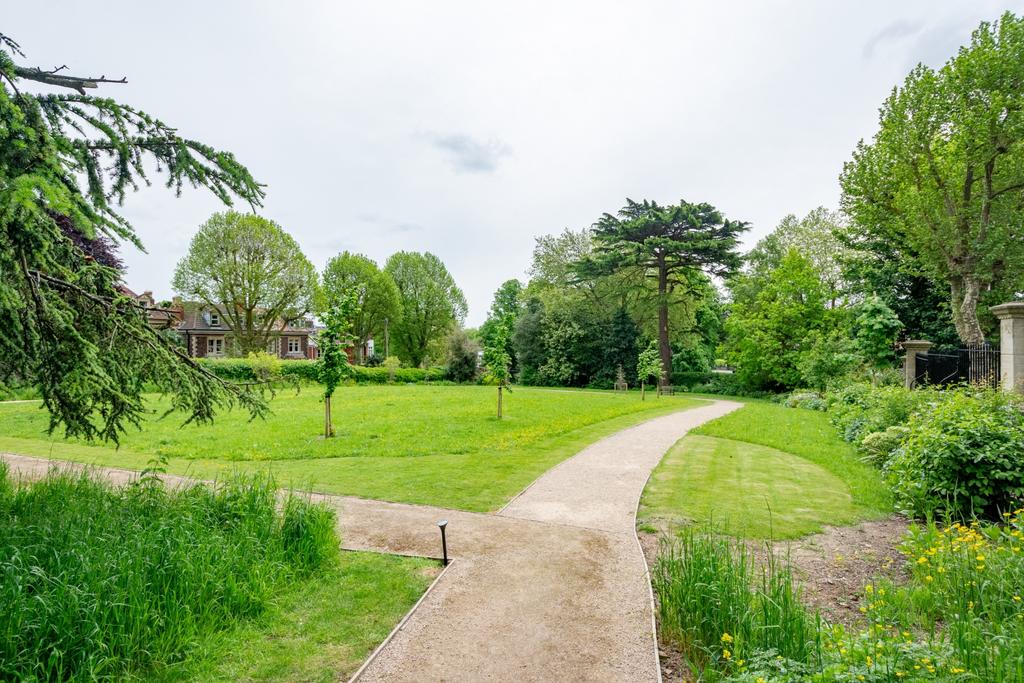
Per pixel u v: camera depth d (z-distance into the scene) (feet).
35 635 9.70
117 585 11.29
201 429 43.52
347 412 55.62
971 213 54.13
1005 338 34.27
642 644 11.76
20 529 13.61
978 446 19.51
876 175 67.56
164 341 16.21
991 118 49.67
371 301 141.49
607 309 121.08
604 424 48.52
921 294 77.30
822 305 86.79
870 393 46.21
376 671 10.66
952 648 8.86
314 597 13.89
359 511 21.68
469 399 71.00
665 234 98.58
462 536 18.79
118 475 27.66
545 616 13.04
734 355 96.99
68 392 13.70
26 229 10.82
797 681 8.36
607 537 18.78
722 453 34.53
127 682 9.86
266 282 108.88
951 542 14.01
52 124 11.59
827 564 16.16
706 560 13.05
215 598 12.21
